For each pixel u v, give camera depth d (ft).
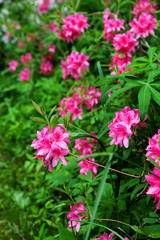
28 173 3.94
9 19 6.24
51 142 1.81
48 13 5.52
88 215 1.96
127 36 2.76
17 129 4.52
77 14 3.11
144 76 2.78
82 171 2.39
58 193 3.24
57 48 5.17
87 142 2.70
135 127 1.98
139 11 3.22
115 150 2.39
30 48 5.89
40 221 2.82
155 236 1.73
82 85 3.07
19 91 5.65
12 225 3.15
